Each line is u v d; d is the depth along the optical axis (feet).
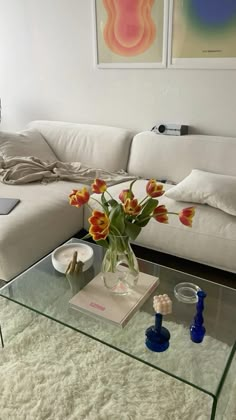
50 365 4.52
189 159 7.33
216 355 3.61
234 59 7.04
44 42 9.32
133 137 8.22
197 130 8.04
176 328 3.94
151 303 4.22
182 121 8.13
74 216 6.66
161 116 8.36
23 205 6.10
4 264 5.31
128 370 4.46
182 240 5.84
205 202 5.89
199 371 3.43
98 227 3.43
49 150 8.82
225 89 7.39
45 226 5.94
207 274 6.53
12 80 10.39
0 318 5.35
